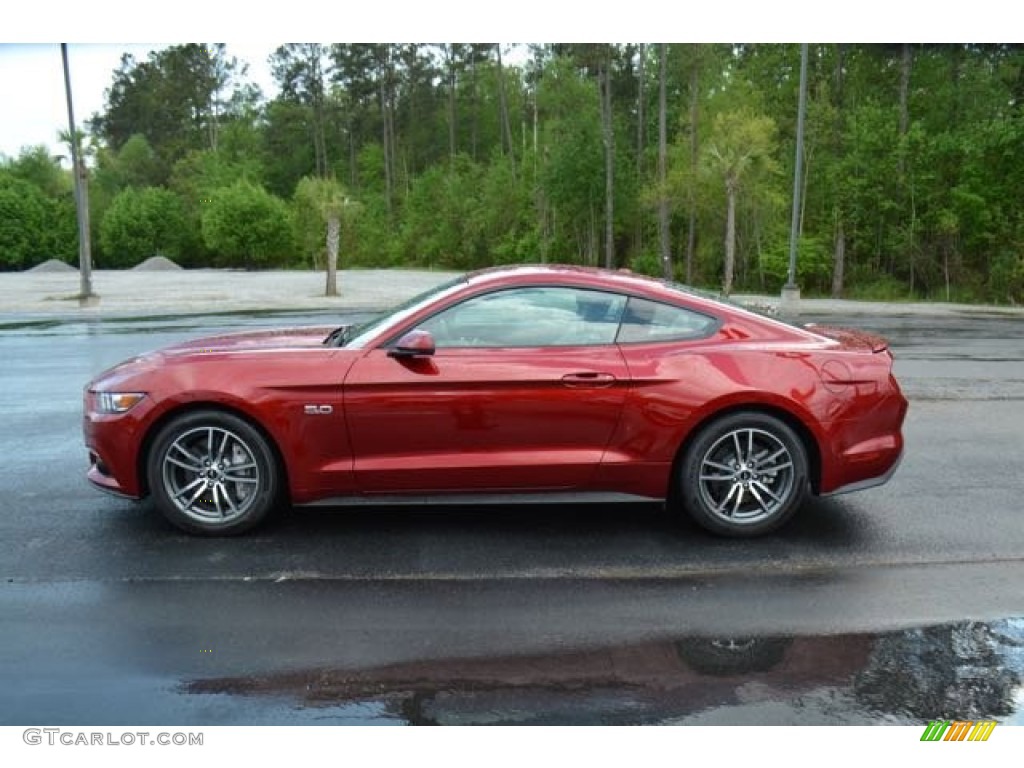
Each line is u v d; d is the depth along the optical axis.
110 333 16.84
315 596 4.04
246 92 111.38
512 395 4.62
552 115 62.66
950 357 13.37
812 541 4.79
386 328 4.79
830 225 42.56
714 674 3.29
